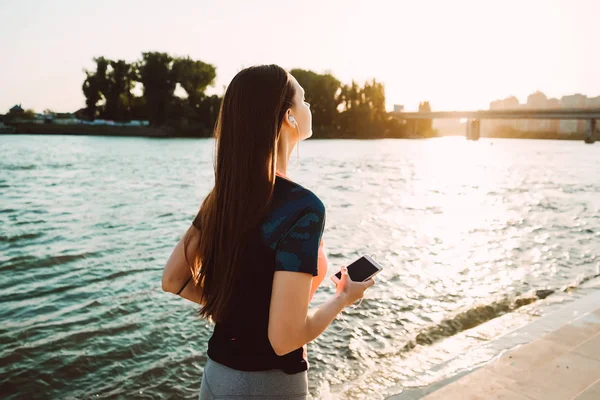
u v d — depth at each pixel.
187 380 4.70
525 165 41.69
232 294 1.22
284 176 1.29
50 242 10.73
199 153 49.00
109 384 4.62
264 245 1.19
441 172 33.19
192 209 15.90
